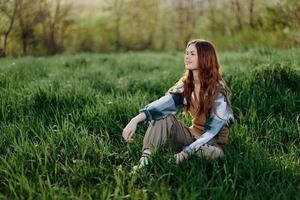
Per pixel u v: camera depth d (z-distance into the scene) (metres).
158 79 6.76
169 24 16.06
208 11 14.66
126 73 8.31
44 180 3.58
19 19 11.58
